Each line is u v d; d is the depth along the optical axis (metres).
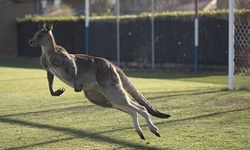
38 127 18.73
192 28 41.84
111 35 47.41
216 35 40.22
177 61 43.22
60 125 19.00
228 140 16.25
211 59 40.72
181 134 17.20
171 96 25.88
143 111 15.98
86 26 47.84
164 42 43.91
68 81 16.06
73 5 77.75
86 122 19.47
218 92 27.28
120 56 47.09
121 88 16.05
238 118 19.92
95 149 15.38
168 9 55.94
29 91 28.67
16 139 16.80
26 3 59.78
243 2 33.03
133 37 45.97
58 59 15.86
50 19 53.47
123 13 59.34
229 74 28.41
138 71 42.66
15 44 57.91
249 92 27.19
